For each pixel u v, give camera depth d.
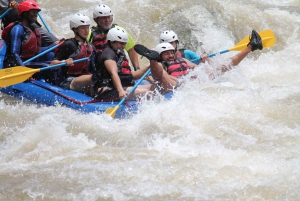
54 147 18.55
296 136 18.94
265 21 32.97
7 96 23.53
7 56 23.91
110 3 33.31
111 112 20.78
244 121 20.00
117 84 21.44
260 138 18.89
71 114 21.02
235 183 15.92
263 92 22.86
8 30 23.53
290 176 16.17
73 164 17.09
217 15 32.75
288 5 35.53
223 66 24.44
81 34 23.58
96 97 22.25
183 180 16.11
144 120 20.27
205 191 15.52
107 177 16.20
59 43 24.69
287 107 21.17
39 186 15.72
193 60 25.16
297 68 27.80
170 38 24.30
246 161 17.25
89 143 18.84
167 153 17.97
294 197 15.03
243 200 15.05
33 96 22.84
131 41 26.33
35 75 24.30
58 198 15.09
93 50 24.25
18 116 20.78
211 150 18.03
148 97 22.47
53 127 19.58
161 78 22.30
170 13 32.75
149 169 16.70
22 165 17.25
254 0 35.44
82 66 24.00
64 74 24.17
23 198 15.14
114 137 19.17
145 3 33.25
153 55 21.44
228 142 18.58
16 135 19.27
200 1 33.56
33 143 18.78
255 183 15.87
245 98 21.80
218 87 22.89
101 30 24.94
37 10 23.83
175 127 19.61
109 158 17.55
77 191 15.41
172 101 21.39
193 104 21.03
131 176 16.30
